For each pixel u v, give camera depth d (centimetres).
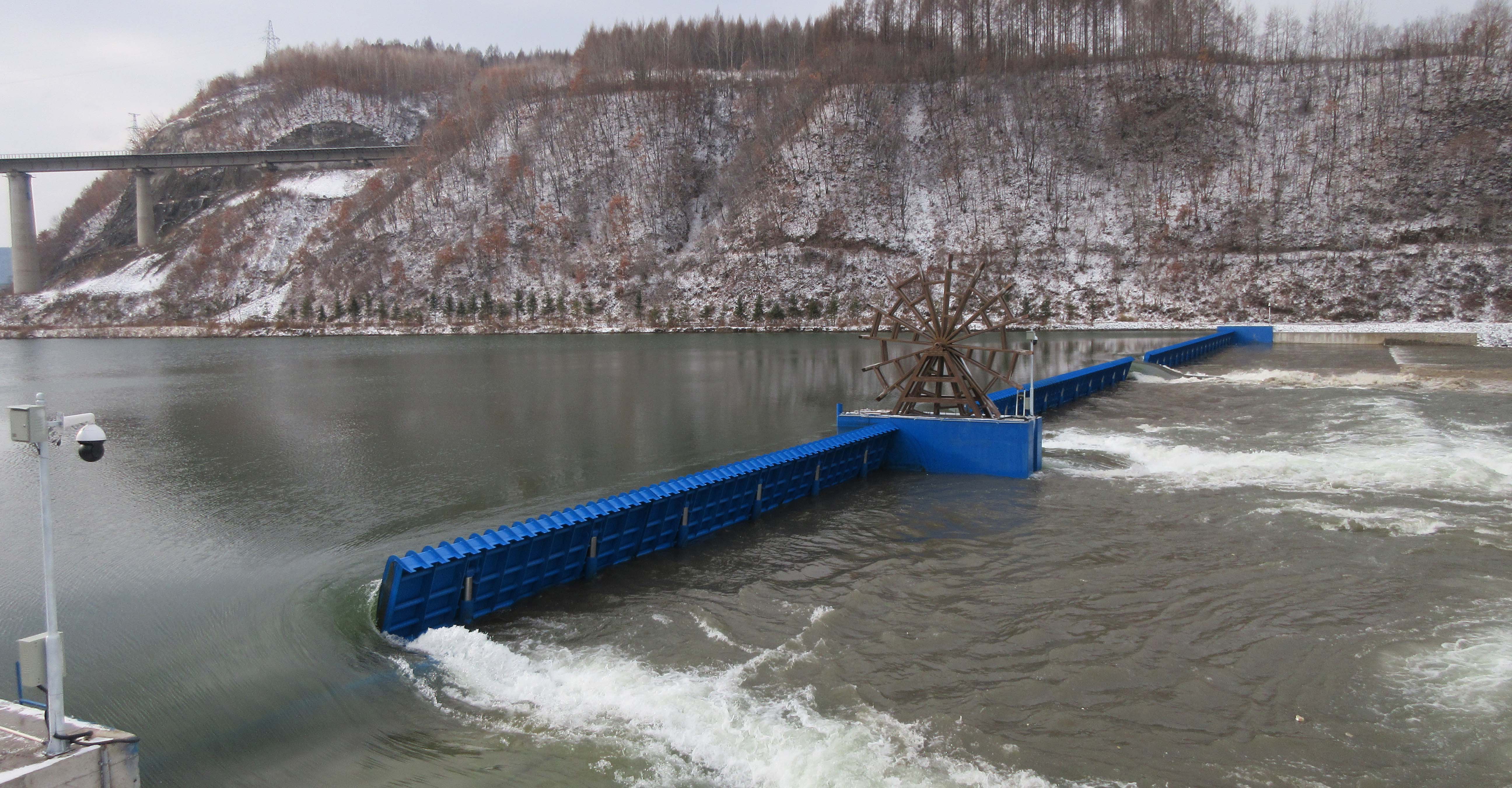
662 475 2311
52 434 739
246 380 4919
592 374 4931
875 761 927
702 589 1466
